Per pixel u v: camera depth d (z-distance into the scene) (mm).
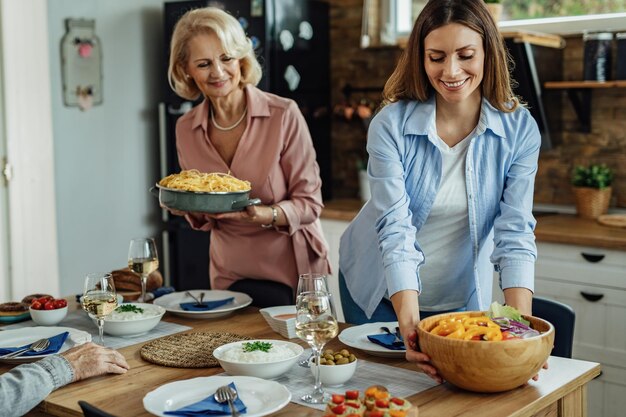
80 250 4531
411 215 2115
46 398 1751
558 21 4098
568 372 1859
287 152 2695
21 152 4223
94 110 4531
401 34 4645
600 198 3832
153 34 4797
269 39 4352
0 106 4160
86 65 4461
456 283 2305
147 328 2242
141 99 4766
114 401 1726
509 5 4270
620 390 3387
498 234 2070
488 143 2098
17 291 4281
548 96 3996
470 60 1938
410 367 1918
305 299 1702
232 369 1838
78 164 4480
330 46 4848
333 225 4219
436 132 2131
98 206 4594
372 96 4723
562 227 3631
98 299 2021
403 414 1447
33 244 4305
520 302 1951
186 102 4625
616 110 3967
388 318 2383
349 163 4859
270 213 2574
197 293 2639
